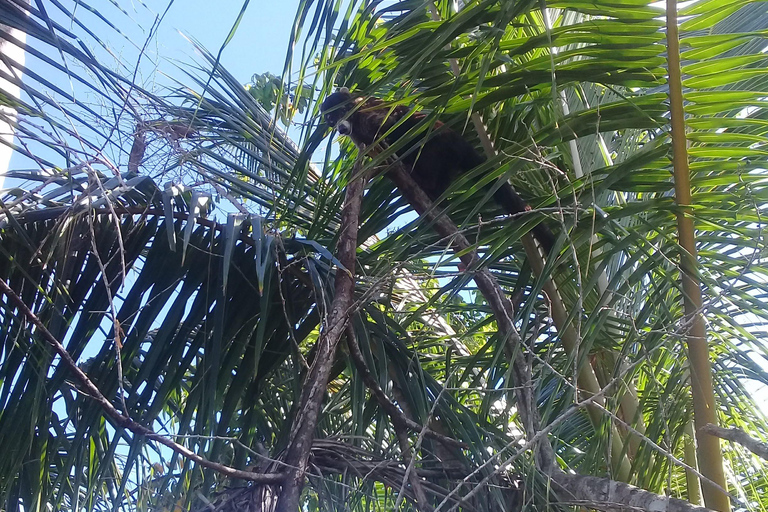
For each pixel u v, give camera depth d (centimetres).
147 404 252
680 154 224
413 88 285
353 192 287
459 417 265
